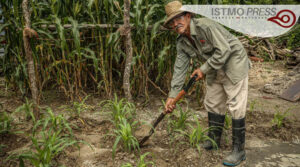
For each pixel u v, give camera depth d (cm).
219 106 224
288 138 253
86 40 338
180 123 254
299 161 213
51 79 377
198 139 222
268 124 285
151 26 309
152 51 321
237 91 200
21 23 290
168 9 192
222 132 255
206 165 206
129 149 210
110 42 308
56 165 199
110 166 201
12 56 330
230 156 208
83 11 314
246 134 261
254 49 641
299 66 456
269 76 515
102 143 236
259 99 378
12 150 219
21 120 279
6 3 303
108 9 301
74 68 317
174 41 326
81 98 348
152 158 213
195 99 360
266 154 224
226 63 200
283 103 361
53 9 283
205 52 200
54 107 321
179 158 214
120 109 254
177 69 224
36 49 295
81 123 276
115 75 380
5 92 366
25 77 324
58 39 304
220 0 300
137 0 282
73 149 224
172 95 223
